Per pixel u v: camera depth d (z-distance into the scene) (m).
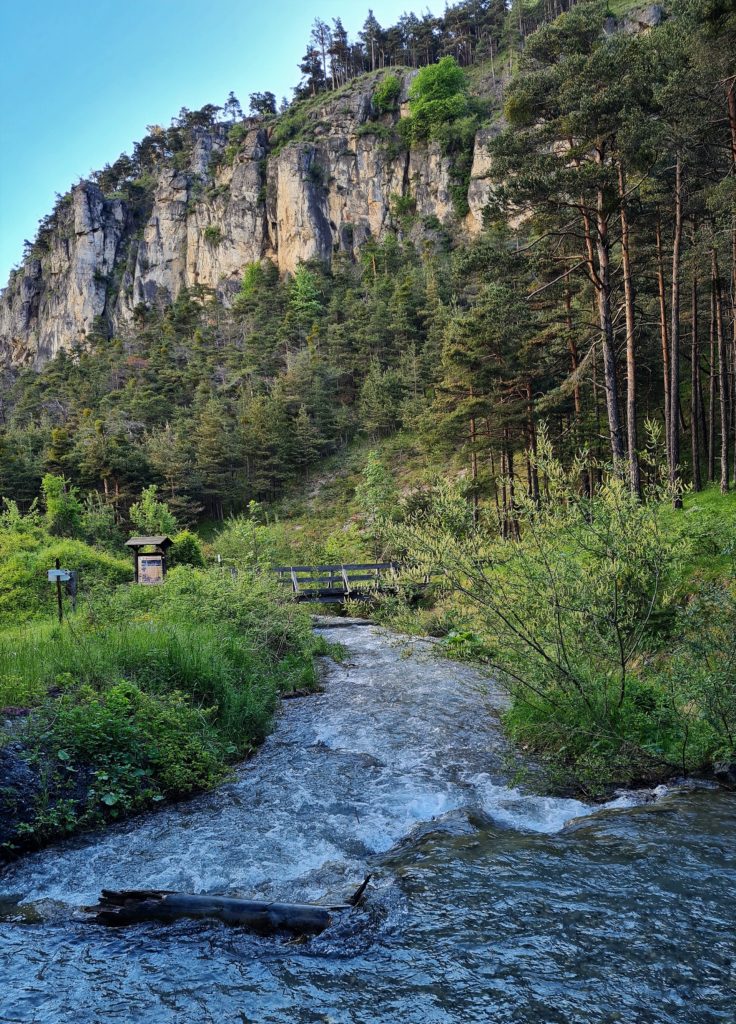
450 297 84.75
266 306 115.38
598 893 4.33
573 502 7.72
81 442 63.38
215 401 74.94
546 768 7.33
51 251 179.38
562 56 23.05
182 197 163.38
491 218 22.75
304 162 139.50
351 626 18.89
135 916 4.40
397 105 142.38
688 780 6.66
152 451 65.88
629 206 23.86
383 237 132.00
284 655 12.89
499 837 5.50
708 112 21.86
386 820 6.23
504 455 34.97
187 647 9.78
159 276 161.25
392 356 81.50
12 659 8.84
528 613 7.42
